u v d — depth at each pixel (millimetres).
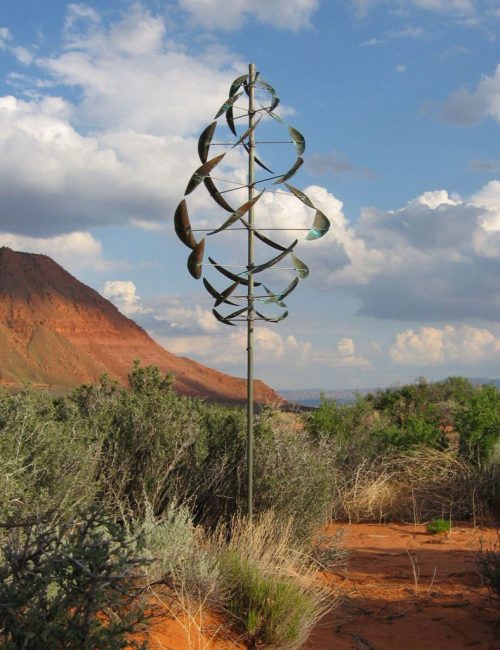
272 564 6238
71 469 6645
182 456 8539
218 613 5625
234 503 8391
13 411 6703
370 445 14359
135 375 12031
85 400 9922
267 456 8547
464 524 11172
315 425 14922
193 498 8320
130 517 7469
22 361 145375
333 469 10320
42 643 3270
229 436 9062
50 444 6621
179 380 160375
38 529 3990
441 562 8367
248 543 6703
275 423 10008
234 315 7523
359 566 8172
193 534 6684
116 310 187125
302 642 5453
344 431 15102
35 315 165750
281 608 5469
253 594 5660
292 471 8406
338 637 5699
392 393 27984
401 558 8633
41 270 182500
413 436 13961
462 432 13844
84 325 172125
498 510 11844
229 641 5266
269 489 8250
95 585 3367
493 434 13375
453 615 6164
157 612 5172
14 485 5598
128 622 3588
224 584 5820
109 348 170500
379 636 5699
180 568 5664
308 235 7629
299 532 8078
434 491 12484
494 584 6391
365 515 11594
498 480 12234
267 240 7773
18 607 3336
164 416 8711
